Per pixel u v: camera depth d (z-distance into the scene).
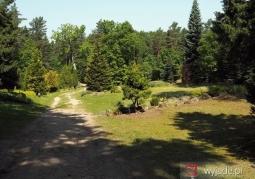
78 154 12.16
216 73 49.44
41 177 9.34
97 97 42.44
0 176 9.36
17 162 10.93
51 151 12.64
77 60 86.31
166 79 76.25
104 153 12.25
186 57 57.81
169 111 22.95
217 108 22.34
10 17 41.16
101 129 17.92
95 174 9.62
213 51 46.59
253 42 12.77
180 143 13.63
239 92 27.44
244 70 37.00
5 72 43.47
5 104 27.56
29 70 48.78
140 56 84.75
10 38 39.28
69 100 41.75
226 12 33.62
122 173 9.66
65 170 10.05
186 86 52.91
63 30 81.38
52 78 64.00
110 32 65.81
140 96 23.03
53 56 103.25
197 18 56.03
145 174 9.48
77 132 17.14
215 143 13.38
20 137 15.18
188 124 18.17
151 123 19.20
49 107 32.53
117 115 23.33
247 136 14.10
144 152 12.20
